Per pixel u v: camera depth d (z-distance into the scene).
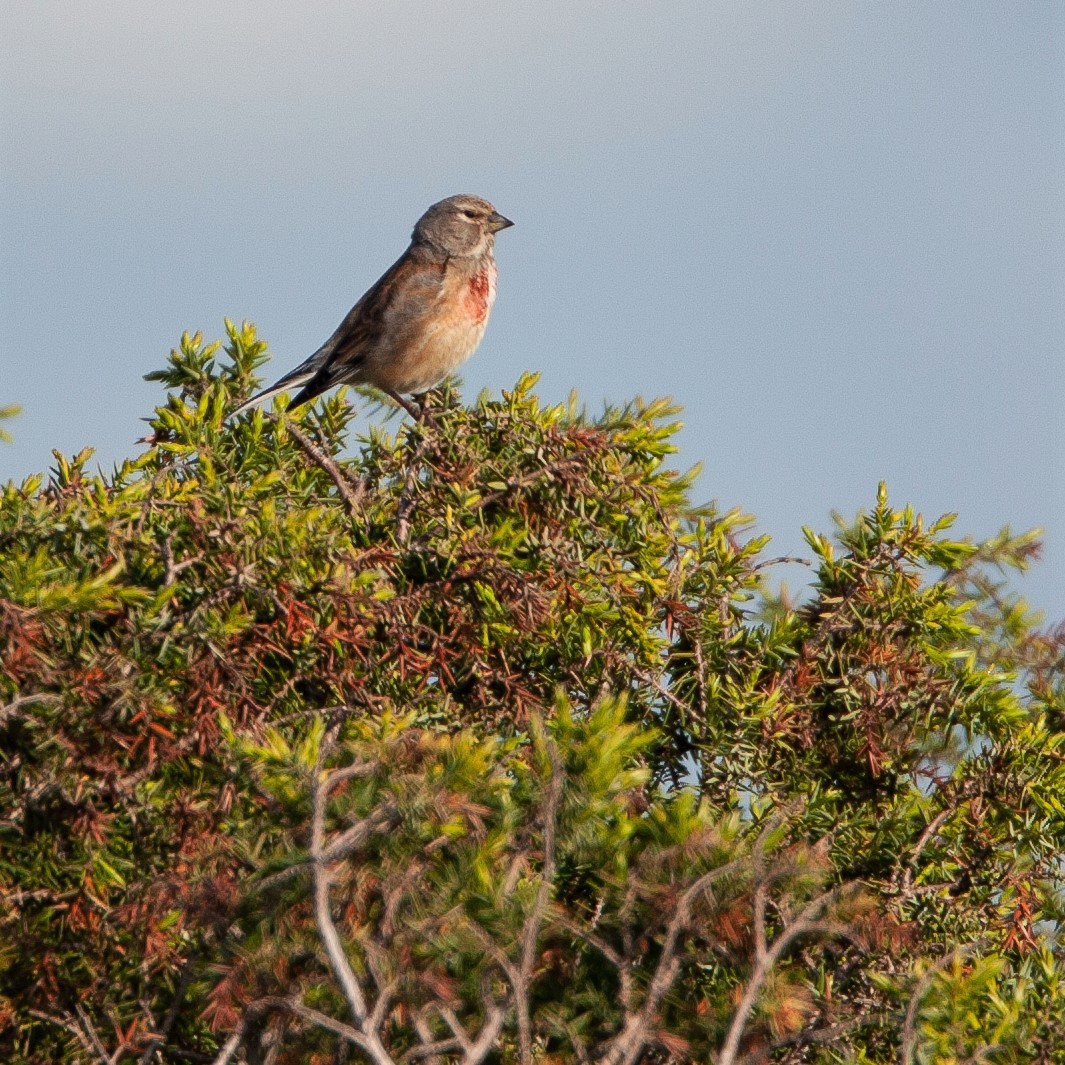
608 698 5.34
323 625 6.61
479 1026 4.93
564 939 5.09
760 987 4.79
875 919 5.08
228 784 5.87
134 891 5.64
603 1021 4.98
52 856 5.94
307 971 4.88
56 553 6.38
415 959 4.76
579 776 5.00
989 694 7.24
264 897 4.88
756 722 7.07
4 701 5.83
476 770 5.04
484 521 7.66
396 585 7.29
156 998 5.84
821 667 7.47
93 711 5.89
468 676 7.02
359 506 7.60
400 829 4.92
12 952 5.74
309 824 4.93
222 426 7.77
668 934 4.67
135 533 6.46
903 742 7.25
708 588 7.47
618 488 7.54
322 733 6.10
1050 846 7.02
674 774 7.27
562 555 7.23
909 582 7.61
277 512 7.04
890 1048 5.60
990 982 5.27
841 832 6.86
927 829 6.86
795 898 5.26
